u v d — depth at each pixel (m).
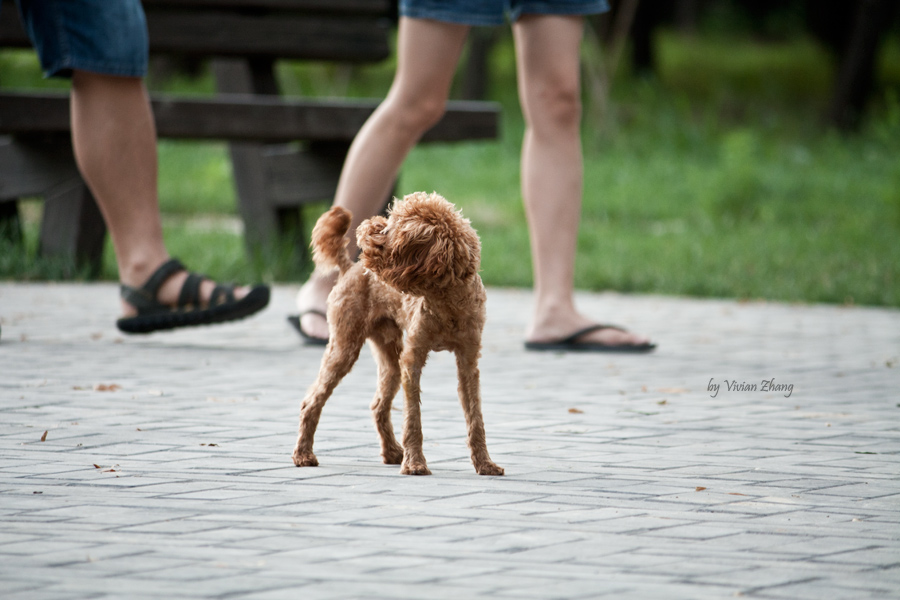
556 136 11.27
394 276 5.83
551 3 11.07
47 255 16.05
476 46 44.38
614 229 24.12
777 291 16.34
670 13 64.56
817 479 6.18
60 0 10.19
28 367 9.40
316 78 48.34
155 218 10.87
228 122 15.83
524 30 11.23
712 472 6.32
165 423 7.40
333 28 17.48
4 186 15.81
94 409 7.79
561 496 5.72
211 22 16.72
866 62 42.53
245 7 16.94
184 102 15.56
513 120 42.81
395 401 8.48
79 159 10.66
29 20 10.37
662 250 20.44
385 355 6.53
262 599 4.09
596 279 17.22
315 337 11.12
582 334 11.23
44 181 15.80
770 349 11.53
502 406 8.34
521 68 11.39
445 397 8.69
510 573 4.44
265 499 5.55
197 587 4.21
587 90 43.66
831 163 35.38
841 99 42.94
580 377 9.70
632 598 4.17
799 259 19.33
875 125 37.69
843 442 7.20
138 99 10.64
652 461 6.59
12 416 7.48
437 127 16.88
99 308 13.25
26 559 4.53
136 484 5.80
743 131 40.03
